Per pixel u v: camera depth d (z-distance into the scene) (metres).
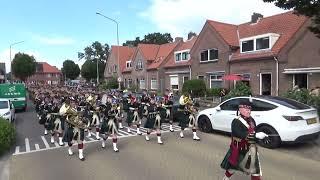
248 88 20.30
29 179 8.23
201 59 34.44
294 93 15.43
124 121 18.23
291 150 10.50
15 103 27.23
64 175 8.45
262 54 26.95
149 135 13.36
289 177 7.79
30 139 13.93
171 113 14.40
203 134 13.48
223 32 31.98
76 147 11.82
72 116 10.30
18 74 88.19
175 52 40.75
